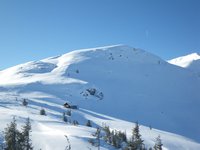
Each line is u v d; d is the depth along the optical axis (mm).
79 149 80875
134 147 79188
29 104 195500
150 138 151875
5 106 164250
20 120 107000
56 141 84562
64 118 145625
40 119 122188
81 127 119688
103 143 95125
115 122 189750
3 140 70875
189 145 164750
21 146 56531
